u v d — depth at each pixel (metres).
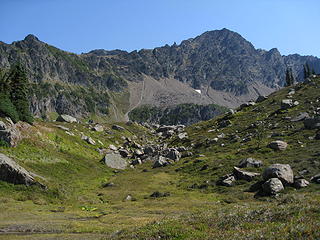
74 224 29.62
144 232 17.84
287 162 54.41
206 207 39.81
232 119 116.62
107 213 37.91
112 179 67.06
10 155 55.44
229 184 50.97
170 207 41.47
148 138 146.50
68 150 78.56
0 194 40.31
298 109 96.56
